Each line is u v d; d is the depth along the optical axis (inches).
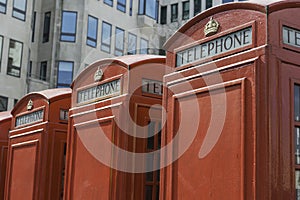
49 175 302.4
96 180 242.4
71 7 1096.2
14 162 335.3
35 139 312.5
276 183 150.5
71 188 262.1
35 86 1029.2
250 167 156.4
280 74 157.4
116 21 1151.6
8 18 970.1
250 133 158.1
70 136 270.2
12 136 343.6
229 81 169.9
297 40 164.6
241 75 165.0
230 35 173.9
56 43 1083.9
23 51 991.0
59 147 307.0
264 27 159.6
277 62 157.4
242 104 162.4
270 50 156.9
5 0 968.9
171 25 1350.9
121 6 1168.8
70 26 1090.7
